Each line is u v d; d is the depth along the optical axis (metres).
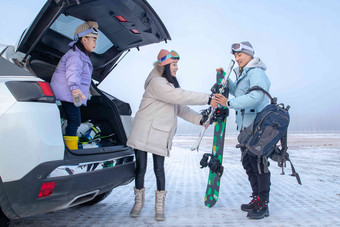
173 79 2.88
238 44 2.92
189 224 2.51
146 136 2.67
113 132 2.80
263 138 2.56
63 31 2.48
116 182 2.40
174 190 4.06
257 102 2.69
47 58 2.62
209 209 3.01
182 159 8.84
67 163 1.90
